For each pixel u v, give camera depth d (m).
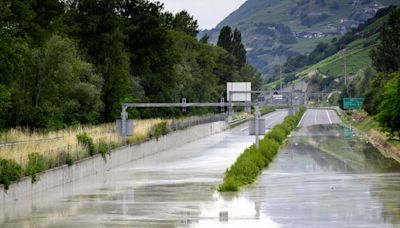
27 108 97.12
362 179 76.94
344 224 47.75
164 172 87.00
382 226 46.91
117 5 168.88
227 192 66.50
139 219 51.06
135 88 160.88
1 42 78.69
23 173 64.50
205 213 53.53
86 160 81.94
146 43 169.12
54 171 71.31
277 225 47.66
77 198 63.16
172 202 60.19
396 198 61.19
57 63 100.19
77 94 112.12
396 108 120.44
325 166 92.94
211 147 133.00
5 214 54.16
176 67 189.38
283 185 71.50
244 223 48.62
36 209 56.62
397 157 107.00
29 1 94.44
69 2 145.38
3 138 79.69
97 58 137.62
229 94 183.62
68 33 133.00
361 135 167.62
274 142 122.25
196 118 165.62
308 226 47.09
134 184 74.12
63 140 82.56
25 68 96.44
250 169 77.25
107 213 54.31
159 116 172.62
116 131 105.56
